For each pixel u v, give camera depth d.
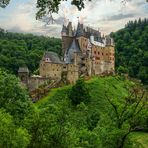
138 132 98.81
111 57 197.25
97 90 143.62
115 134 51.66
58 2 22.45
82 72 173.00
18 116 64.00
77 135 57.47
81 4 22.83
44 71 160.88
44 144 41.84
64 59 169.38
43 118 42.81
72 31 185.12
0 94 69.94
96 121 88.31
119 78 175.38
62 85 154.62
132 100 57.66
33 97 136.12
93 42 188.00
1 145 40.03
